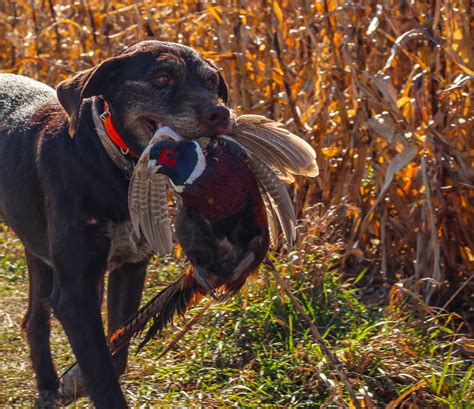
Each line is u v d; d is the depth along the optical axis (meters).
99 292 4.61
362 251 6.52
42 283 5.16
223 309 5.56
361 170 6.41
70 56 8.62
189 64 4.35
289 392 4.80
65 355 5.54
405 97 6.05
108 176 4.51
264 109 7.03
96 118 4.52
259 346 5.29
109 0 8.38
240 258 3.91
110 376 4.38
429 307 5.42
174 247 6.77
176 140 3.80
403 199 6.24
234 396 4.76
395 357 4.91
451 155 5.86
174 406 4.69
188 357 5.30
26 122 5.11
